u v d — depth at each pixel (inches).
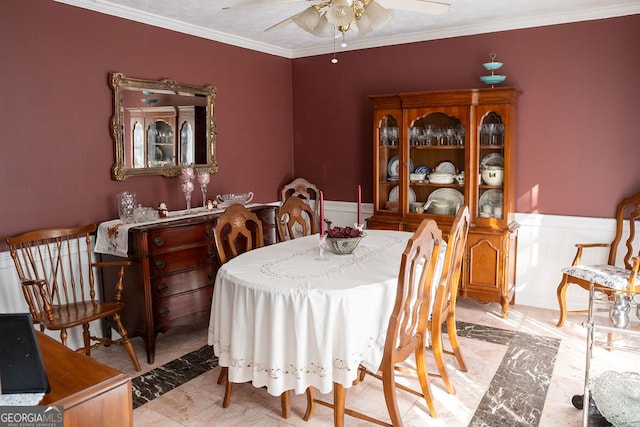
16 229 119.8
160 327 130.3
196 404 105.8
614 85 146.2
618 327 87.7
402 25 163.6
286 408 99.0
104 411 52.2
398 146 170.4
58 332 132.1
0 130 115.2
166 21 150.9
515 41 158.9
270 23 157.8
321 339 84.0
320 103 200.1
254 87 187.9
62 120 127.6
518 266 166.4
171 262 132.8
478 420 96.9
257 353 88.4
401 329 88.9
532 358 124.3
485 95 151.6
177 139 157.5
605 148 149.5
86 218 134.8
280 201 204.4
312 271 97.3
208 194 172.1
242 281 91.0
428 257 91.4
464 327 146.5
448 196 164.4
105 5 134.0
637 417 73.6
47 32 122.9
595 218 152.7
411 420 97.4
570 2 139.5
